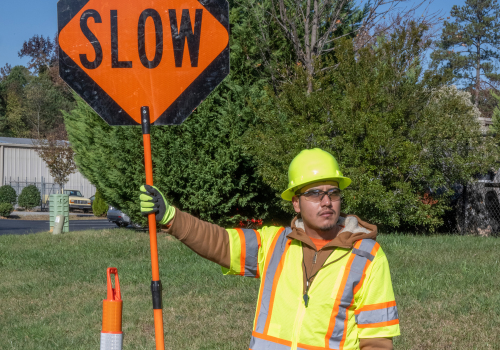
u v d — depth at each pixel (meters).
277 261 2.23
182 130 12.73
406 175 11.95
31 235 15.81
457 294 6.84
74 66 2.83
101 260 10.84
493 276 7.71
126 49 2.83
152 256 2.44
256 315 2.19
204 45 2.87
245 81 13.11
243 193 13.16
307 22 12.73
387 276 2.06
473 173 12.34
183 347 5.32
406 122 11.68
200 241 2.29
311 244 2.12
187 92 2.86
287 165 11.19
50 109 64.00
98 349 5.28
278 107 11.93
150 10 2.83
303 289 2.10
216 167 12.25
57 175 34.56
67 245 13.19
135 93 2.84
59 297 7.76
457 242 11.15
